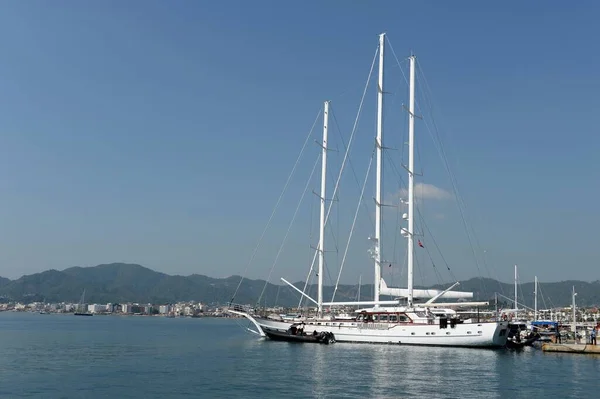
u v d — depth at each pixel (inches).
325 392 1616.6
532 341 3181.6
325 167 3380.9
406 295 2891.2
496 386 1744.6
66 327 6668.3
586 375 2006.6
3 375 1967.3
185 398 1541.6
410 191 2974.9
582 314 4955.7
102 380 1851.6
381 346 2819.9
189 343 3663.9
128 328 6712.6
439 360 2306.8
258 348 2893.7
